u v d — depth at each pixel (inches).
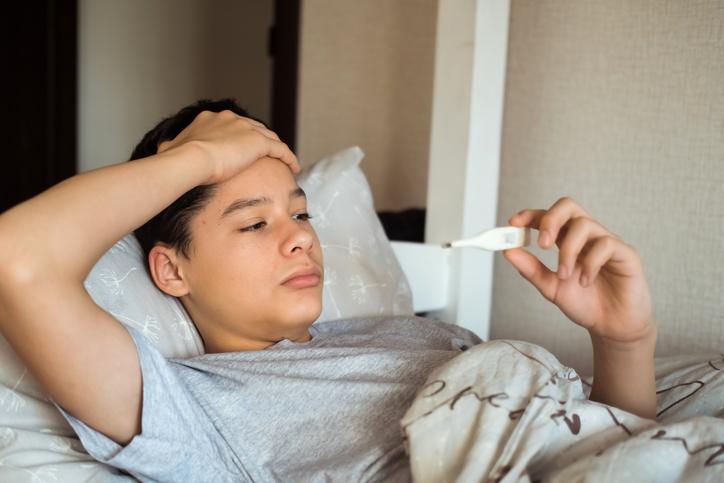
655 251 55.6
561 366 34.4
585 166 59.1
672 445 28.3
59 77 124.5
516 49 62.6
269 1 147.9
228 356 39.7
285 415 37.0
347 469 34.1
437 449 30.5
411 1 75.9
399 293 55.7
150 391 33.3
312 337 45.8
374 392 36.9
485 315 61.1
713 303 53.1
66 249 30.2
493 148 59.5
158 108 138.2
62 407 32.5
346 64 81.3
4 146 123.6
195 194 40.8
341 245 54.6
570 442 30.9
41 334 30.0
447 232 59.8
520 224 36.8
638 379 37.4
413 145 76.9
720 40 52.4
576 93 59.4
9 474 35.0
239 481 35.9
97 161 132.9
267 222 40.8
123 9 133.2
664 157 55.0
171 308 43.3
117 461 32.8
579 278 35.7
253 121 43.1
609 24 57.4
